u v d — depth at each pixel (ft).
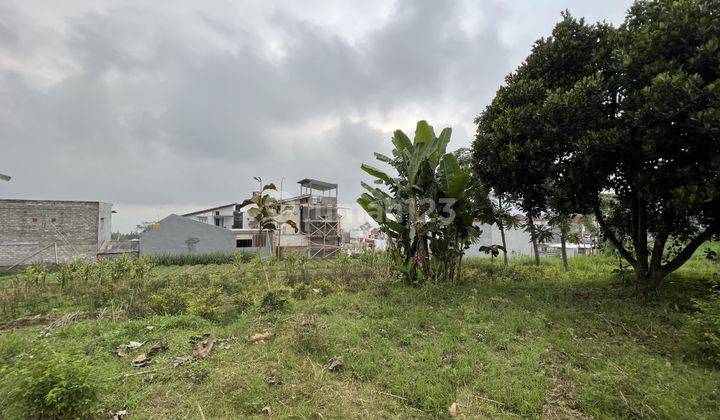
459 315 17.89
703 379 11.29
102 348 14.23
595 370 12.00
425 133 26.61
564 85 22.35
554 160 21.67
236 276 34.68
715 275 23.61
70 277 28.94
